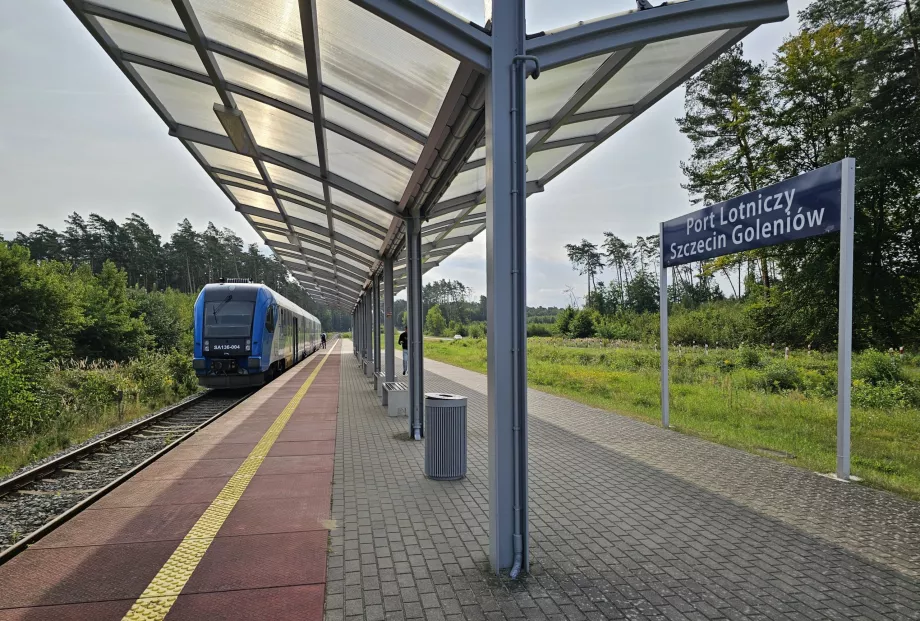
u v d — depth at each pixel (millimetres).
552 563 3971
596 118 5641
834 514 5027
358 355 30484
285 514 4934
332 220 10234
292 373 21359
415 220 8023
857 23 25109
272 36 4344
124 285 34594
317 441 8156
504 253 3777
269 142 6844
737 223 7453
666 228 9227
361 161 6906
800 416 9812
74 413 10812
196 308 15414
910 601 3436
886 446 7660
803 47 29344
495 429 3768
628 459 7145
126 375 15367
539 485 6000
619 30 3855
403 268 18484
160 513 4934
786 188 6633
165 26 4488
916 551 4207
